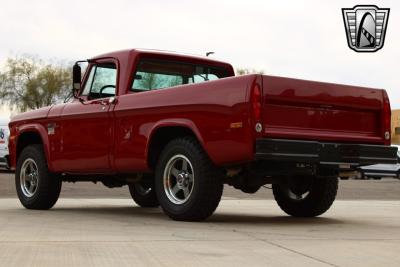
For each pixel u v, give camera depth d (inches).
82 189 599.8
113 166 318.3
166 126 287.6
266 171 270.1
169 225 271.3
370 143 295.3
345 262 178.7
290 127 267.9
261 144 254.4
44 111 366.3
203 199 276.1
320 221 304.8
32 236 228.5
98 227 262.4
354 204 446.6
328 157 271.6
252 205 423.2
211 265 171.6
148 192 393.4
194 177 277.1
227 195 557.9
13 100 2225.6
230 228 261.7
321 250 200.7
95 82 344.2
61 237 226.2
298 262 177.6
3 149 1051.3
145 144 298.0
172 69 342.0
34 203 363.9
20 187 374.3
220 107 265.7
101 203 435.2
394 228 271.7
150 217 316.5
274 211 371.2
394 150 298.5
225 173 281.0
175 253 191.3
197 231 248.7
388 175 1215.6
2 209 366.3
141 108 300.5
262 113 257.3
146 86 331.3
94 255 186.1
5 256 182.7
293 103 268.4
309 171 275.0
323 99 277.1
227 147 262.4
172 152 287.0
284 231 253.4
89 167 333.1
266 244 213.0
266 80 259.9
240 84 260.4
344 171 292.0
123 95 315.0
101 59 343.0
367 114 298.2
